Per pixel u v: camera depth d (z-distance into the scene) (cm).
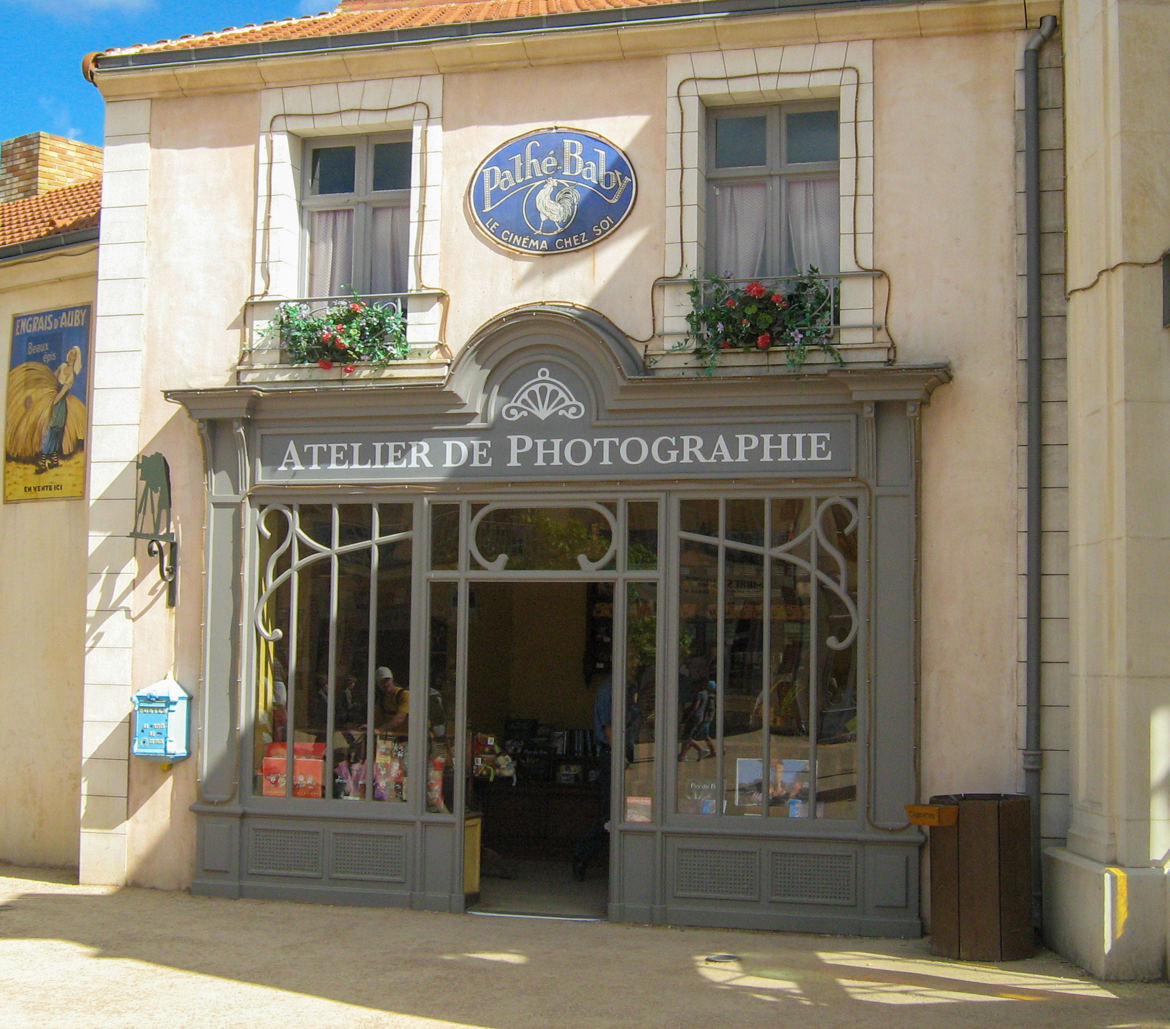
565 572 980
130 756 1057
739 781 942
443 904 983
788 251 991
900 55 959
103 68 1095
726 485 954
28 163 1673
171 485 1067
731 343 959
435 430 1008
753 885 932
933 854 850
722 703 948
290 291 1075
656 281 984
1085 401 858
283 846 1015
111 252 1098
